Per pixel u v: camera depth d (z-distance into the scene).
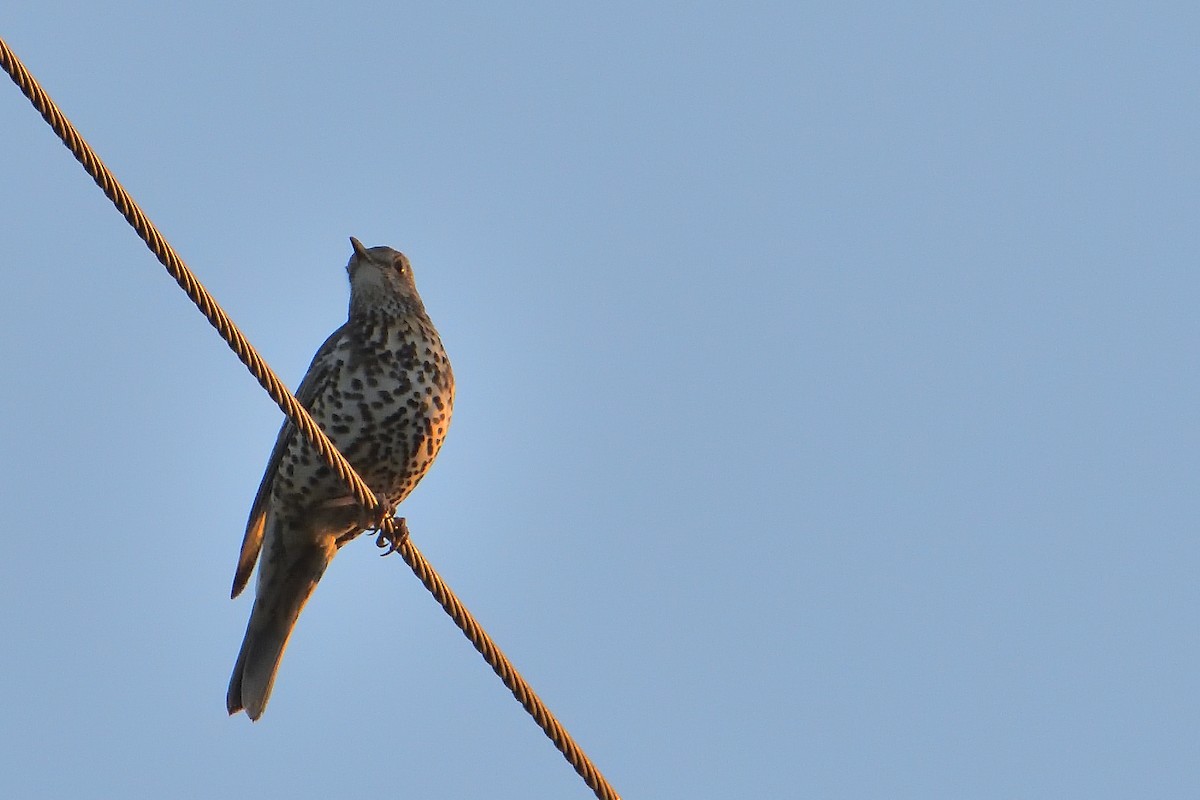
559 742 11.94
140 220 10.41
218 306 11.00
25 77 9.75
